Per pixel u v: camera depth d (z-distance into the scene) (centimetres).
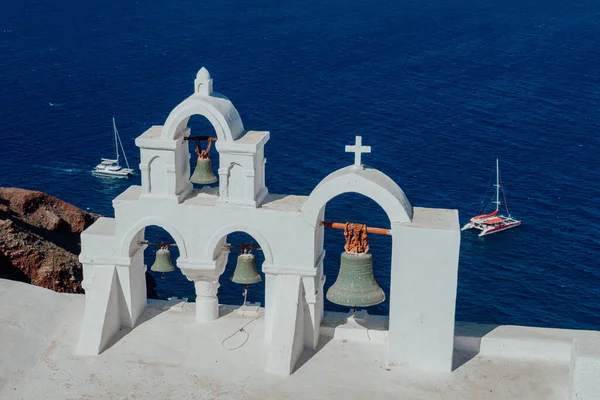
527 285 7275
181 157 2991
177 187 2969
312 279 2931
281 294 2917
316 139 10569
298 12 19262
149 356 2952
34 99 12838
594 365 2530
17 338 2997
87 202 9406
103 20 18725
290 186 9119
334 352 2967
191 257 3008
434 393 2758
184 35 17125
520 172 9694
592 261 7719
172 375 2855
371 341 3023
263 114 11638
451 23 18100
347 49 15650
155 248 7462
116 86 13538
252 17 18775
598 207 8850
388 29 17450
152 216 2980
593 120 11594
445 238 2750
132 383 2819
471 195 9119
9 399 2750
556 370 2852
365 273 2827
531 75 13950
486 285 7250
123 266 3041
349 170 2845
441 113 11725
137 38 16938
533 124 11338
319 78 13588
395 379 2827
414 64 14550
